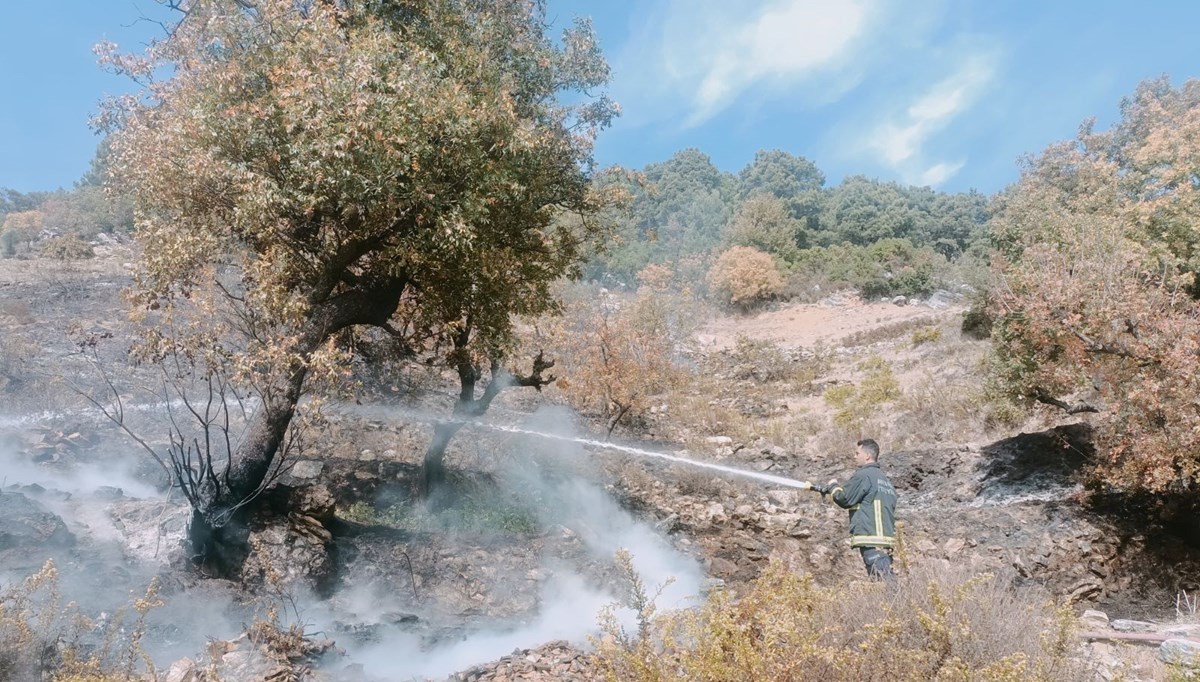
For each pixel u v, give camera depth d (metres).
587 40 11.28
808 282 36.62
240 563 6.91
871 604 3.87
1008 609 3.95
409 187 8.21
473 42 10.08
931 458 13.73
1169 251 11.64
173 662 4.78
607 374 15.22
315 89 7.52
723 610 3.61
